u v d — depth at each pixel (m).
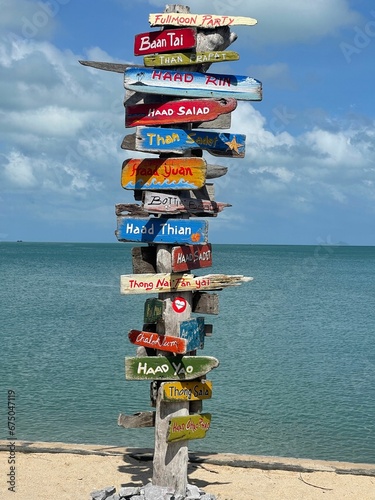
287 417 18.92
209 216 11.17
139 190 10.90
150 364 10.52
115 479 11.96
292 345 31.97
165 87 10.65
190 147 10.70
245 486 11.77
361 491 11.67
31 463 12.76
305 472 12.57
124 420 10.65
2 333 34.44
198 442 16.59
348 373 25.19
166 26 10.84
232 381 23.62
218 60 10.62
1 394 21.06
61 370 24.94
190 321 10.60
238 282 10.84
